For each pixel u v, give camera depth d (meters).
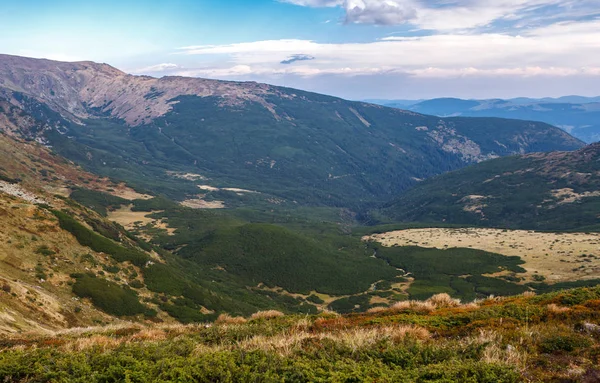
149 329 17.16
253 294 96.31
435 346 10.39
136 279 56.22
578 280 99.38
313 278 117.38
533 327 11.82
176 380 8.14
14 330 21.78
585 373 8.41
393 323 14.50
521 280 108.25
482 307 16.73
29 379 8.65
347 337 11.45
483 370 8.45
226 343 12.17
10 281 31.44
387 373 8.55
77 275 46.69
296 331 13.32
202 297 61.12
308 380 8.25
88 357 9.65
